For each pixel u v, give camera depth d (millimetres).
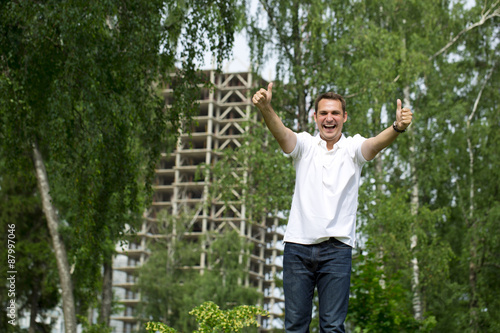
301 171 3389
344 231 3252
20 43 9953
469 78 21266
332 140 3418
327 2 17594
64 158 10055
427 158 19312
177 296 40406
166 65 10898
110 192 11398
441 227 21453
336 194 3287
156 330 5602
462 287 19609
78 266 13094
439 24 20453
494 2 19812
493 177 18672
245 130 17328
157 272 42062
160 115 11406
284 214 16625
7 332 19297
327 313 3211
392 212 16531
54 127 9617
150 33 10047
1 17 9672
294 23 17047
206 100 75750
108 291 21297
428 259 17375
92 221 10562
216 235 45469
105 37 10219
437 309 20500
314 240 3244
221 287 38688
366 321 8820
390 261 16453
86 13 9281
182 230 45750
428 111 19438
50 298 22312
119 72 10336
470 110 21234
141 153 12031
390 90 16562
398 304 8938
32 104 10172
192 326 36969
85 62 9508
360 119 16250
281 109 17312
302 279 3289
